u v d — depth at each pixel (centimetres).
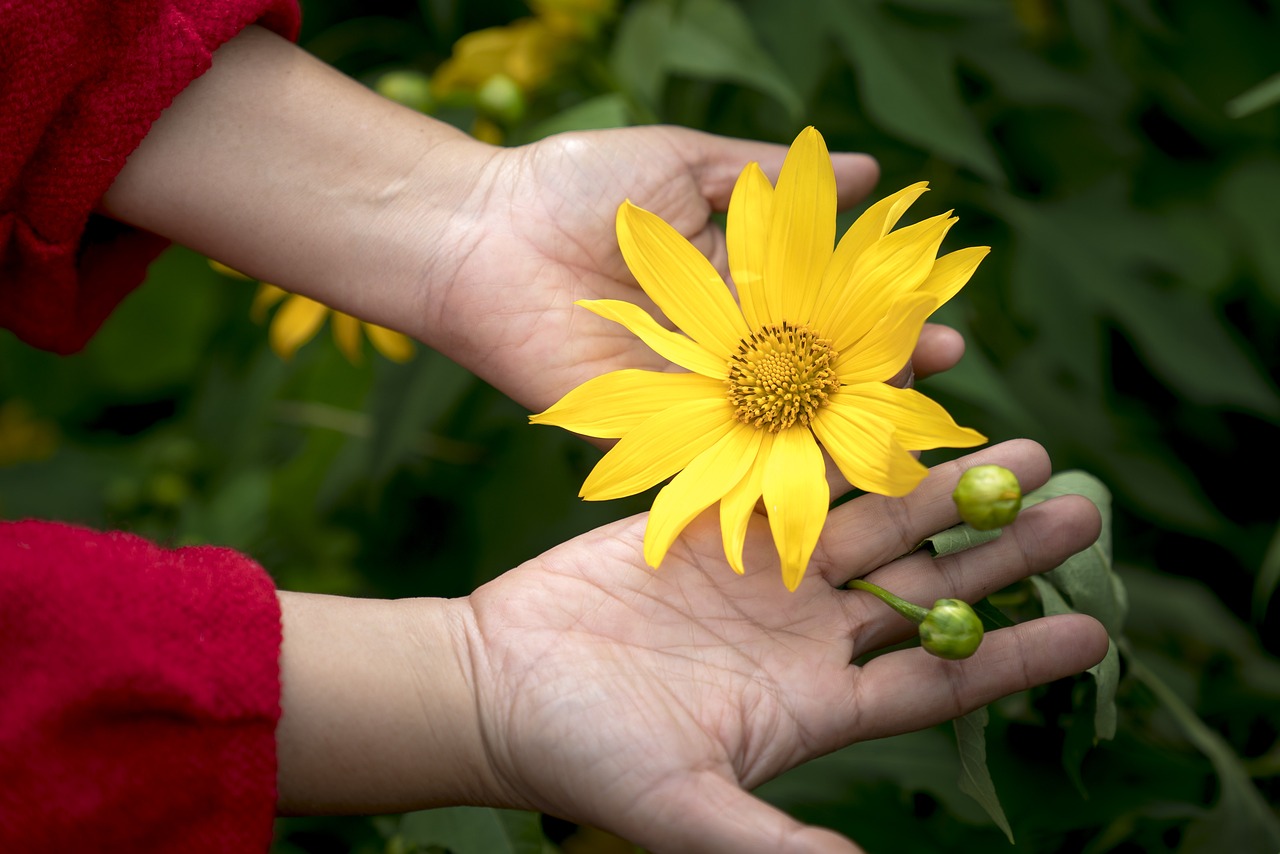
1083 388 68
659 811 50
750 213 58
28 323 61
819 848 49
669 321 63
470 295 61
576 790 51
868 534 55
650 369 61
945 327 60
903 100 66
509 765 52
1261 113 72
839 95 70
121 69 56
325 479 75
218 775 50
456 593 71
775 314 58
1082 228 69
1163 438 72
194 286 86
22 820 49
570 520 67
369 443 68
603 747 51
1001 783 58
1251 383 67
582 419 56
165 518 81
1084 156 71
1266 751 62
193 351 88
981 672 53
